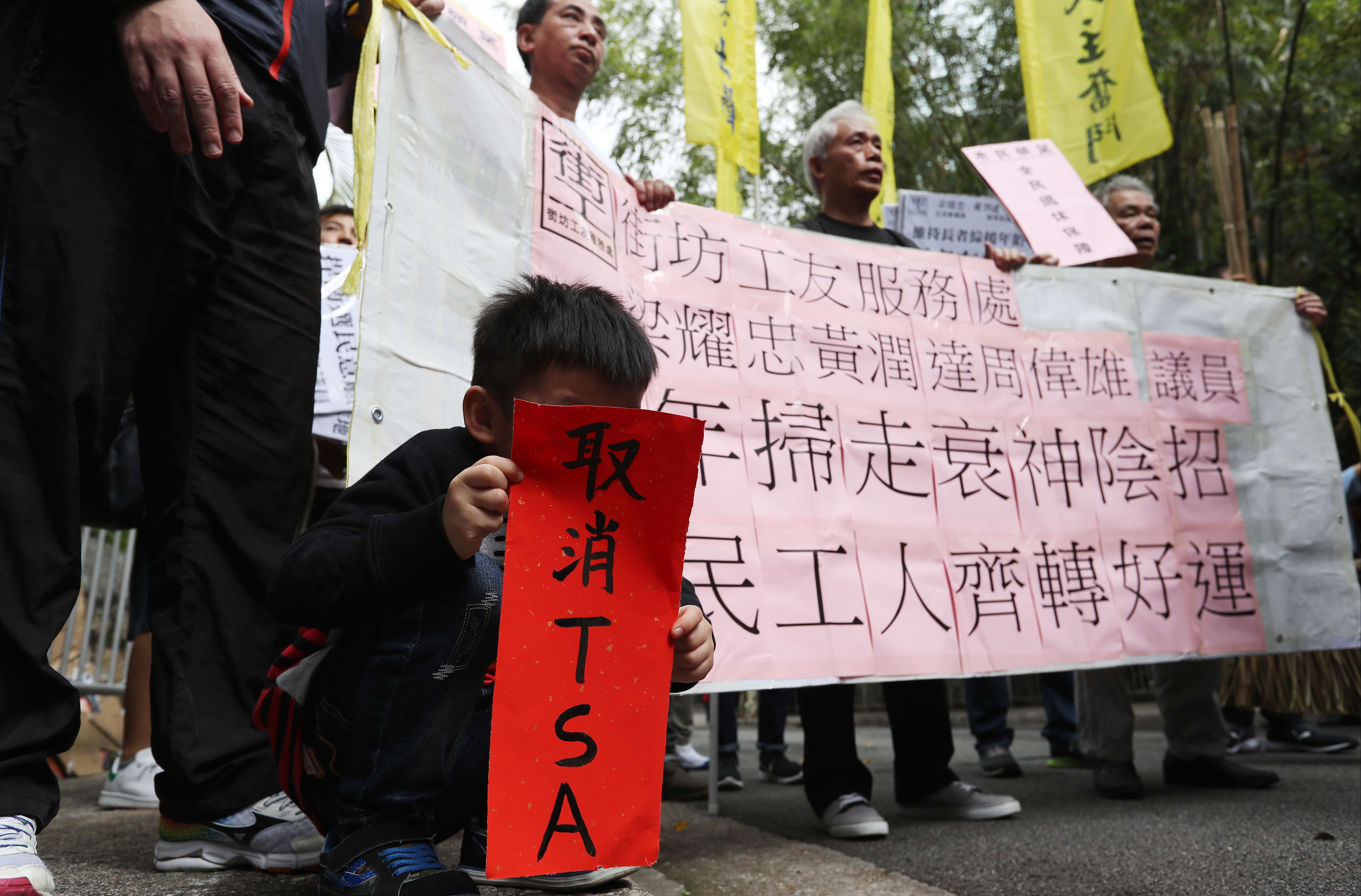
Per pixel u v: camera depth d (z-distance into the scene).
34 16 1.31
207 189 1.53
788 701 3.78
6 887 1.01
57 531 1.25
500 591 1.13
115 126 1.36
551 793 1.00
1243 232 4.64
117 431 1.44
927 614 2.33
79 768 3.79
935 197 4.07
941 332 2.62
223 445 1.57
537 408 1.02
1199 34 7.36
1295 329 3.13
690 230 2.37
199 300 1.57
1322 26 7.30
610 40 9.28
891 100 4.44
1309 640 2.83
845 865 1.88
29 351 1.26
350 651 1.14
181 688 1.50
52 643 1.23
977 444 2.56
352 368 2.61
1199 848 1.91
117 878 1.45
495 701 0.99
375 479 1.21
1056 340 2.78
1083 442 2.71
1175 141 7.32
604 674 1.04
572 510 1.05
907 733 2.49
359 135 1.62
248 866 1.50
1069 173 3.10
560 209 2.05
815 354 2.41
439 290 1.75
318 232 1.72
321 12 1.80
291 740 1.24
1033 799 2.81
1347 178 6.30
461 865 1.49
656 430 1.06
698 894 1.64
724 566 2.11
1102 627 2.56
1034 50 4.51
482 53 1.95
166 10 1.28
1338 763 3.52
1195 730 2.88
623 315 1.22
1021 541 2.52
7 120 1.28
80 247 1.30
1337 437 6.54
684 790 3.13
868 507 2.34
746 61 3.60
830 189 3.15
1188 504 2.79
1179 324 2.96
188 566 1.53
